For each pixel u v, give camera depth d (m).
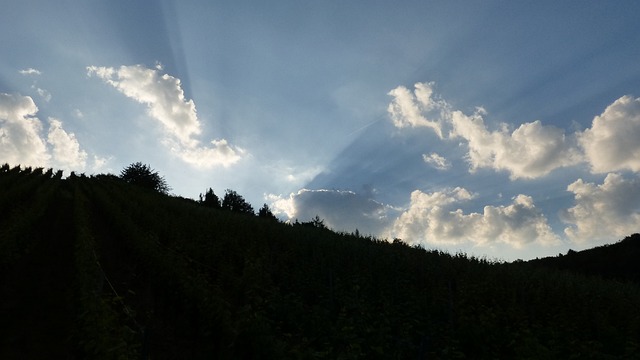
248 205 62.81
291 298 13.21
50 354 9.62
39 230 24.08
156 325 12.05
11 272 15.74
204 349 10.81
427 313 13.17
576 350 11.12
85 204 32.91
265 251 18.34
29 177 50.03
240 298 14.18
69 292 13.38
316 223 35.81
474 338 11.56
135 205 31.31
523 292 14.55
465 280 16.09
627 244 43.66
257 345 9.20
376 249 21.12
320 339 10.23
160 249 17.20
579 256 45.97
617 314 14.72
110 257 19.28
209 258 17.83
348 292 13.67
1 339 10.20
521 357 10.14
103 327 8.07
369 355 9.54
